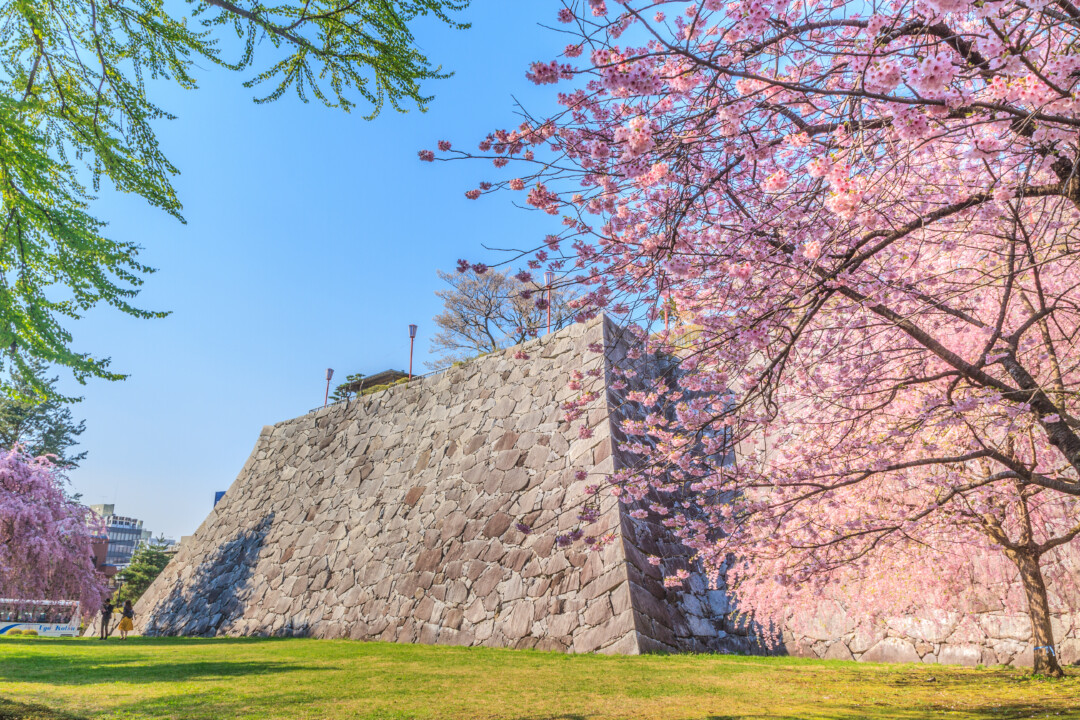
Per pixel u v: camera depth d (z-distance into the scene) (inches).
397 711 258.7
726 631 557.0
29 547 922.1
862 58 149.6
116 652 531.5
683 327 244.5
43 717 248.1
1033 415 258.7
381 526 758.5
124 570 2087.8
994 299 340.2
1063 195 179.5
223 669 401.7
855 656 524.7
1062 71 125.3
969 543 389.7
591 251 226.4
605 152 184.1
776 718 240.8
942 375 233.3
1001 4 119.2
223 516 1035.9
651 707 269.3
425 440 808.3
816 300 200.1
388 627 644.7
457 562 637.9
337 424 986.1
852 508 367.9
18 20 243.6
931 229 234.1
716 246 205.9
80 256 254.4
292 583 800.9
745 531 304.5
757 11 147.0
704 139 173.0
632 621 479.5
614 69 145.9
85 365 249.6
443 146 197.3
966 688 330.6
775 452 384.5
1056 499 410.0
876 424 327.9
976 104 132.6
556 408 674.8
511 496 644.7
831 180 145.3
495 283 1296.8
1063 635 434.3
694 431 276.2
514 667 406.9
